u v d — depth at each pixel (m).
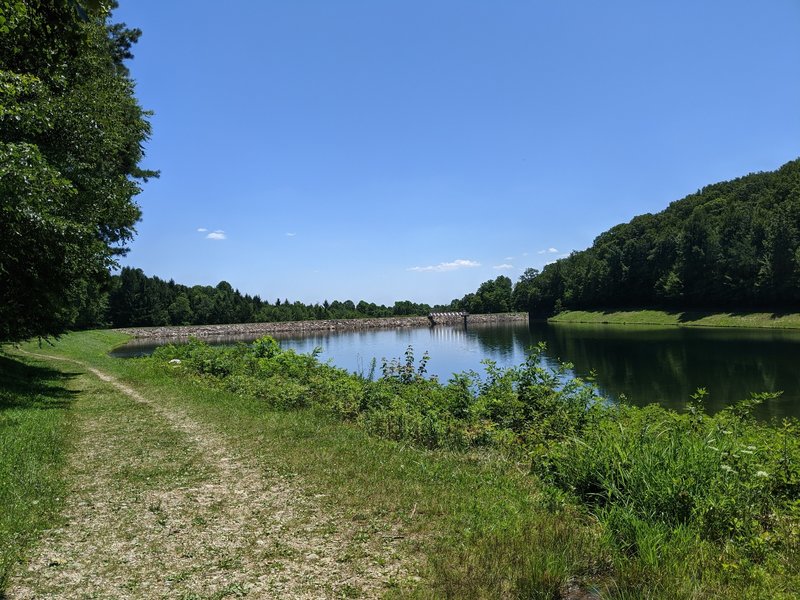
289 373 15.77
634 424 7.65
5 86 9.41
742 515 4.38
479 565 3.90
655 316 74.81
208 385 15.48
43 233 11.10
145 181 22.38
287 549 4.39
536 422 8.48
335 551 4.34
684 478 4.72
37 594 3.69
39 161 9.13
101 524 4.96
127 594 3.70
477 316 109.88
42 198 10.02
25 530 4.70
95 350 38.56
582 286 96.06
